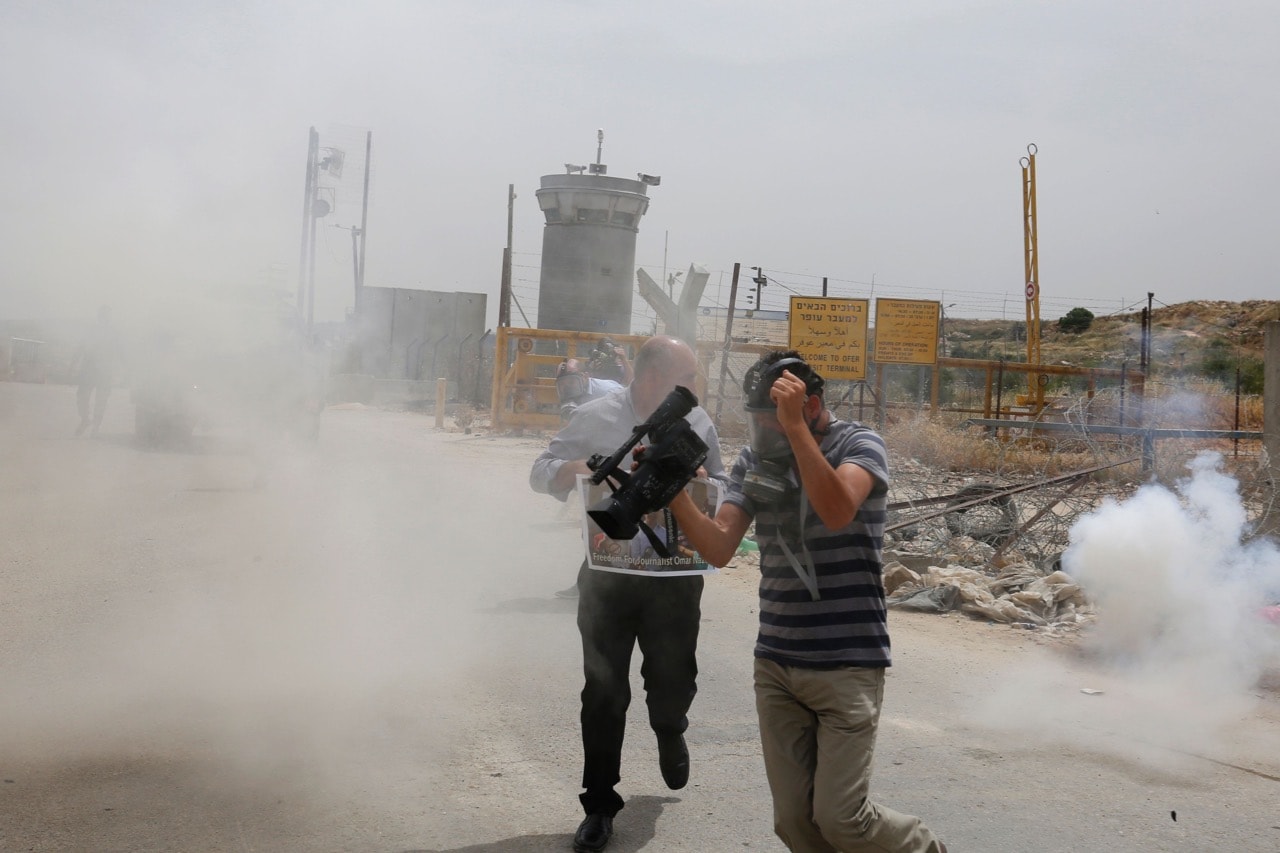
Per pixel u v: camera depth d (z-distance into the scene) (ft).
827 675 10.04
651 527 13.20
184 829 12.98
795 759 10.41
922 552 31.96
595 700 13.26
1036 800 14.99
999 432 60.34
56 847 12.35
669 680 13.62
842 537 10.16
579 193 93.20
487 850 12.89
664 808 14.35
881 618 10.22
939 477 48.88
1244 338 212.43
